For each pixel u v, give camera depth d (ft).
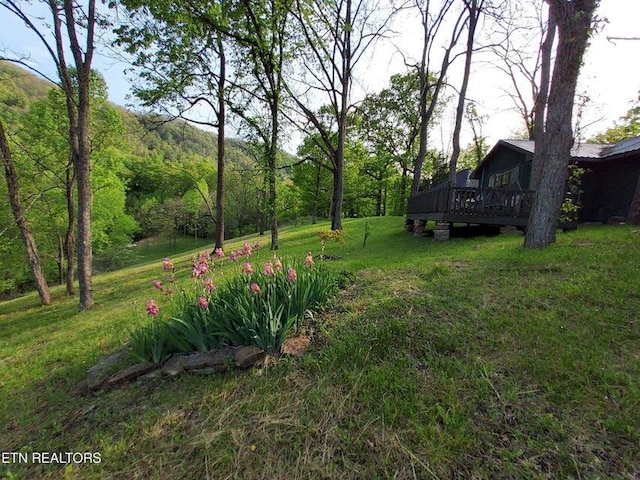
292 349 8.87
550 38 28.73
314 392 7.15
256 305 9.62
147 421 7.16
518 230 25.72
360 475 5.13
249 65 35.83
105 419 7.63
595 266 13.07
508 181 41.75
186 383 8.37
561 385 6.45
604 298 9.96
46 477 6.20
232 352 8.92
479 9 36.47
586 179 32.91
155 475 5.74
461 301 11.03
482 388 6.62
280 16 32.32
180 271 36.17
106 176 49.39
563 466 4.84
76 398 8.91
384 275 15.56
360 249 28.76
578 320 8.89
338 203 41.93
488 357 7.70
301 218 99.76
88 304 25.07
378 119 83.97
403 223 50.72
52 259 56.39
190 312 10.10
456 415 6.01
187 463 5.88
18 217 33.78
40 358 13.10
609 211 31.30
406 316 10.18
